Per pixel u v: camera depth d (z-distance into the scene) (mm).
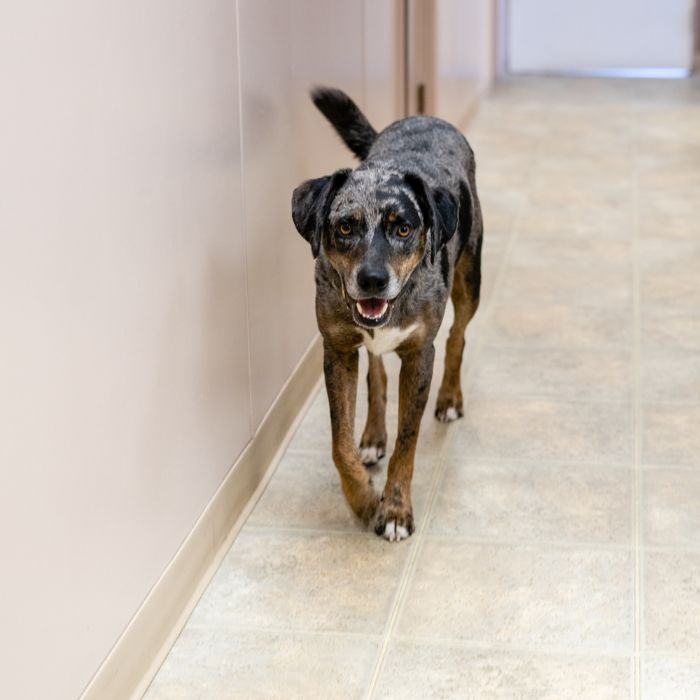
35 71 1827
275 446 3406
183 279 2545
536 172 6754
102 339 2125
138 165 2256
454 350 3531
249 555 2900
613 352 4129
